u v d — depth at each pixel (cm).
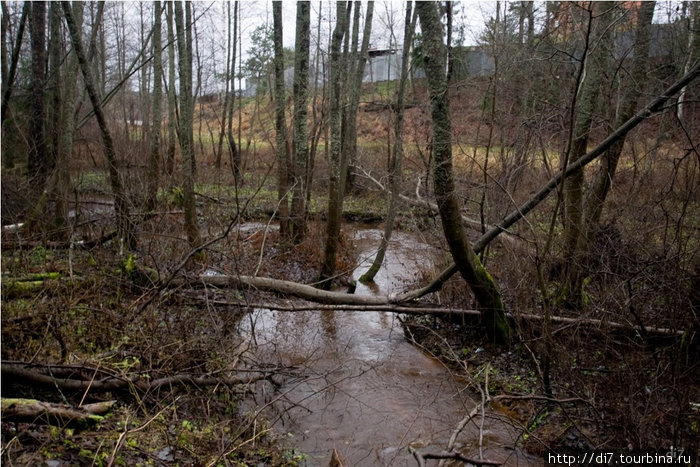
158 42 1565
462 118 1159
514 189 955
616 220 823
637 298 662
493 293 809
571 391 609
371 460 566
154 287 754
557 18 901
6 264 825
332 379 755
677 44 952
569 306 822
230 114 2386
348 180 2047
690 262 635
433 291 884
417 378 773
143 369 605
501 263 962
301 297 892
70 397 525
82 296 710
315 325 973
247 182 2078
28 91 1548
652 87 924
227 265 1080
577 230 805
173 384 599
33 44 1442
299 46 1367
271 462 529
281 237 1347
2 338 580
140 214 1082
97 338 655
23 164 1456
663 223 726
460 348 852
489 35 977
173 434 516
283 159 1324
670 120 917
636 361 570
